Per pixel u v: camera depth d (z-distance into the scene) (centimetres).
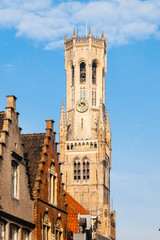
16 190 4544
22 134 5434
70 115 18938
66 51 19600
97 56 19362
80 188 17875
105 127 18925
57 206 5388
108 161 18888
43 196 4969
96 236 9144
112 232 18262
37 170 4962
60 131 18375
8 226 4275
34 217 4772
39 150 5194
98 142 18112
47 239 5075
